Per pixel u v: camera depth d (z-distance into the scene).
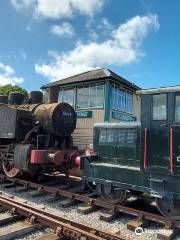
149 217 5.42
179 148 5.18
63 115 9.49
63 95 14.11
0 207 5.88
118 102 13.25
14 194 7.73
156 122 5.57
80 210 6.09
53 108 9.24
